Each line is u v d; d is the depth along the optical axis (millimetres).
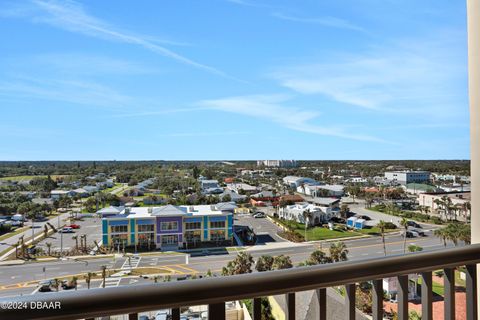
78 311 582
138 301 618
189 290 652
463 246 961
